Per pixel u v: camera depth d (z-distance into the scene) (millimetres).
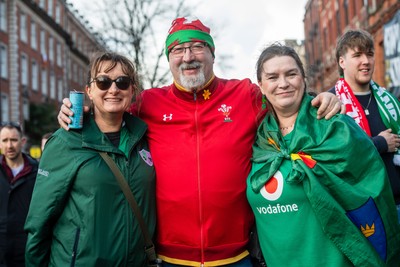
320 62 29453
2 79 32344
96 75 3275
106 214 3047
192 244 3363
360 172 2916
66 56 47750
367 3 18281
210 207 3334
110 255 2990
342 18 23500
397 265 2953
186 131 3533
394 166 3795
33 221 3115
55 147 3164
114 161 3178
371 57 3992
